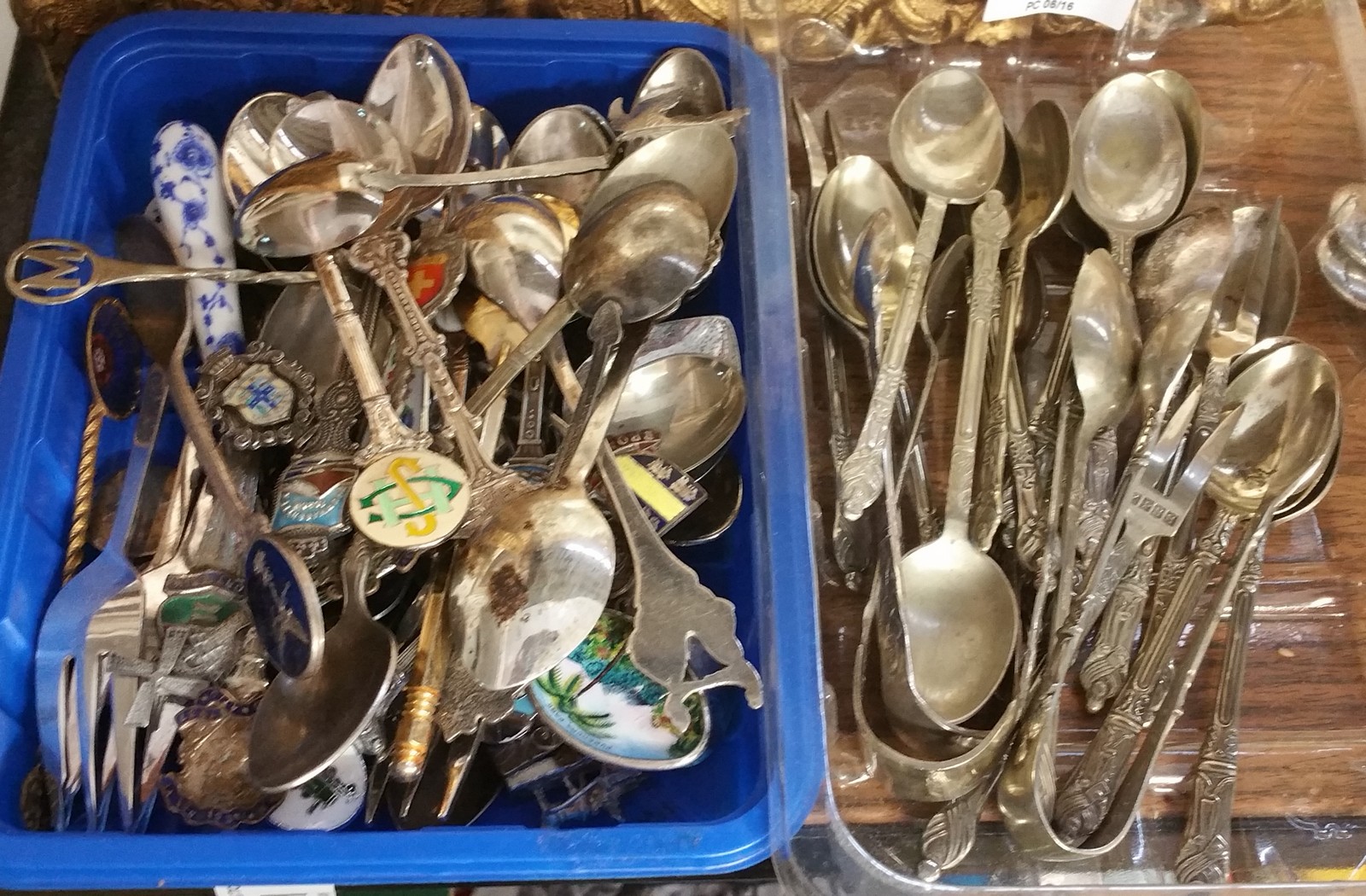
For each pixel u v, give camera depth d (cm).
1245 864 52
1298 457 58
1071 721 54
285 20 64
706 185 61
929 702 53
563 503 51
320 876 45
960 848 49
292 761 45
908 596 55
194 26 63
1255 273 62
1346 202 65
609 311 56
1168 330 59
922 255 61
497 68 67
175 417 61
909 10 70
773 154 61
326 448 54
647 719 51
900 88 71
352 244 58
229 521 55
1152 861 52
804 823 48
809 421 61
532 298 60
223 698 51
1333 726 55
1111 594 55
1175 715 52
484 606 48
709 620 50
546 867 45
